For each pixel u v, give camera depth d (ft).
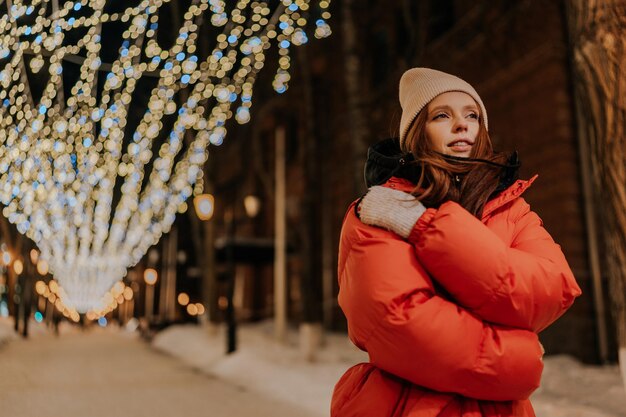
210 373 33.76
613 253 13.10
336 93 63.46
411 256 4.42
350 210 4.95
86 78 30.76
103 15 27.09
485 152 5.50
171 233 87.10
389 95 50.96
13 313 70.18
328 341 48.70
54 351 46.75
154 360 41.81
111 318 209.97
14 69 25.90
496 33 40.06
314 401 22.25
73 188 40.70
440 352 4.11
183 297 85.20
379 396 4.59
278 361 34.27
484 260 4.18
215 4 36.91
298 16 42.09
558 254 4.80
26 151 28.60
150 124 48.06
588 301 32.73
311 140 41.37
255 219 84.38
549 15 35.63
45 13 24.72
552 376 26.84
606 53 12.64
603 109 12.77
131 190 66.08
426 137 5.49
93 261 96.27
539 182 35.91
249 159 87.04
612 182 12.71
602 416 17.76
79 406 21.08
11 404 20.68
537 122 36.17
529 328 4.33
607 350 31.68
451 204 4.48
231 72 53.42
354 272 4.52
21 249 61.00
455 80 5.53
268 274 84.53
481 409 4.43
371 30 56.95
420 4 48.19
